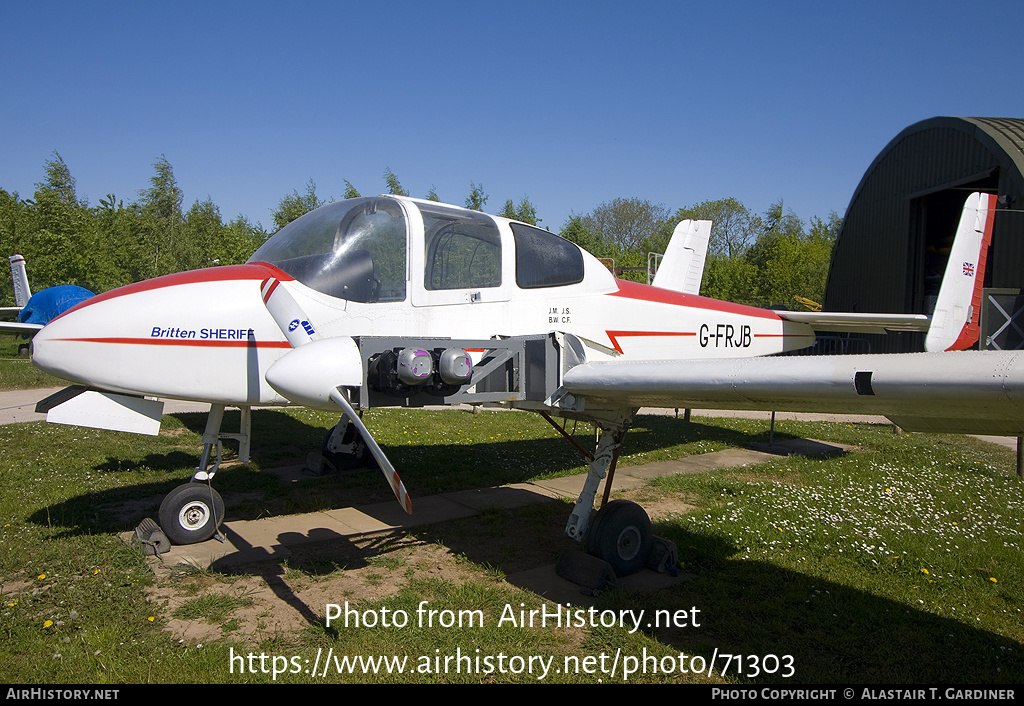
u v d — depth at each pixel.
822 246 42.69
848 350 14.57
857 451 7.85
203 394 3.83
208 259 28.52
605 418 4.02
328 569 3.86
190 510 4.18
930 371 2.39
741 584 3.77
